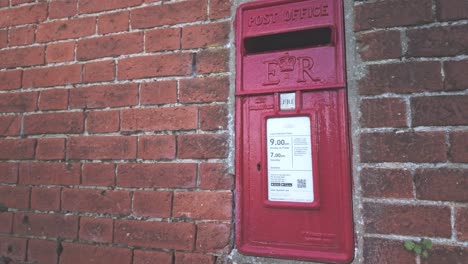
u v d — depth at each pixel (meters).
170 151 1.17
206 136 1.15
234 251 1.08
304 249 1.01
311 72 1.05
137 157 1.21
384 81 1.00
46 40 1.39
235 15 1.17
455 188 0.92
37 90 1.37
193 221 1.12
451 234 0.91
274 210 1.05
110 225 1.20
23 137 1.37
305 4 1.08
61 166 1.30
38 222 1.30
